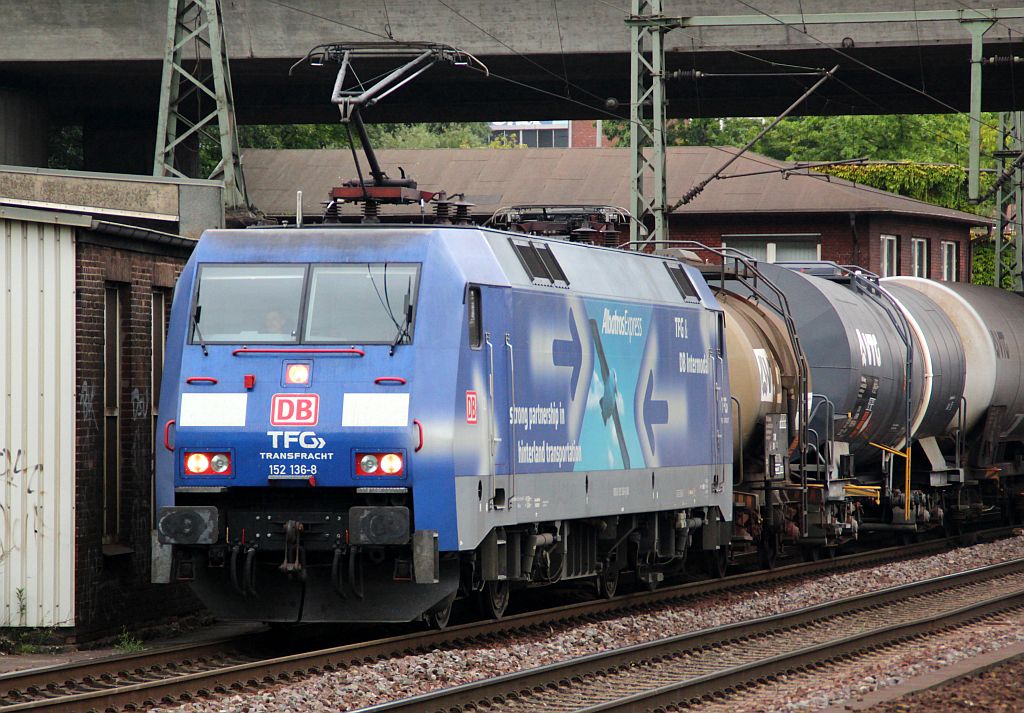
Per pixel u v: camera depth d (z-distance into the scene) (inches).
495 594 1598.2
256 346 1435.8
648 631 1625.2
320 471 1402.6
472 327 1464.1
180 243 1667.1
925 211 5206.7
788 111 2942.9
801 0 3102.9
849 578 2161.7
